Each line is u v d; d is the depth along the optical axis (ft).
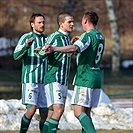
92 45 55.52
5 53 274.57
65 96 59.41
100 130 75.92
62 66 58.49
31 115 61.87
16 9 274.77
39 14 63.57
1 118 74.23
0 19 277.23
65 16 59.31
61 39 58.70
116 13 292.40
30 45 60.49
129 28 301.84
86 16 57.11
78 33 267.39
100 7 281.95
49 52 53.31
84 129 54.80
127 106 129.39
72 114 80.38
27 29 277.44
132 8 293.23
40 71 62.08
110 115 82.94
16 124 74.08
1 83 216.13
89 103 55.93
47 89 58.90
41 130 63.87
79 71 55.93
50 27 272.92
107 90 205.57
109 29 299.99
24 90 62.18
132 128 77.97
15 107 77.97
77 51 54.24
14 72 252.83
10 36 272.31
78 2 263.29
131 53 337.31
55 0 268.41
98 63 56.95
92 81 55.62
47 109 63.10
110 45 317.01
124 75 259.19
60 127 75.41
